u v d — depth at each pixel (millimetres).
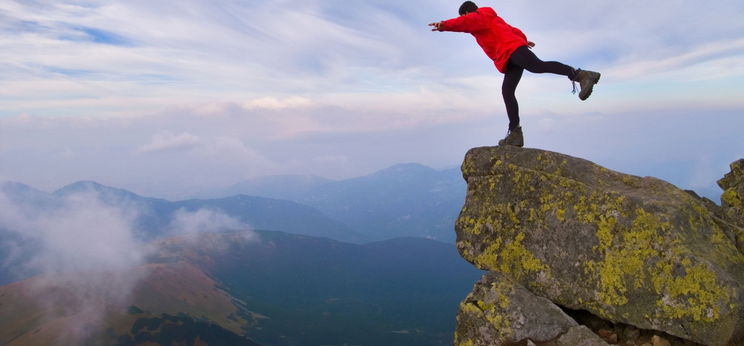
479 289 6777
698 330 5152
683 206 6027
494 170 7867
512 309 6250
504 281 6762
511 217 7328
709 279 5141
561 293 6453
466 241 7883
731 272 5422
